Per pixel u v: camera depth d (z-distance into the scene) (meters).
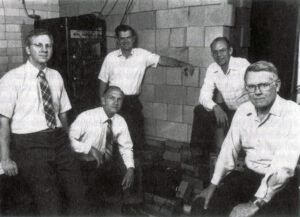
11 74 2.06
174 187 2.81
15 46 4.21
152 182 2.88
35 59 2.08
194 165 2.88
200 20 3.15
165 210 2.59
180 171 2.92
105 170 2.57
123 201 2.63
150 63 3.40
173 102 3.54
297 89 2.90
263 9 3.12
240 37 3.15
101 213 2.54
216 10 3.02
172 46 3.42
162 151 3.33
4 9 4.05
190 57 3.29
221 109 2.76
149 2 3.54
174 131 3.58
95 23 3.94
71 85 3.81
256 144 1.88
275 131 1.80
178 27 3.34
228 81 2.80
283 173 1.65
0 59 4.10
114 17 3.94
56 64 3.89
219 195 1.91
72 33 3.75
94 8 4.14
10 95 2.02
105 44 4.08
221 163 1.98
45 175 2.10
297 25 2.89
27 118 2.08
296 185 1.79
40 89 2.12
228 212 1.84
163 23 3.46
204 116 2.95
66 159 2.24
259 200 1.64
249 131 1.89
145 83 3.79
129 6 3.75
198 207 1.94
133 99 3.45
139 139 3.66
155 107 3.73
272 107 1.80
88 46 3.90
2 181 2.18
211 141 2.99
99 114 2.61
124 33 3.26
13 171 2.05
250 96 1.78
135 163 2.81
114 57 3.41
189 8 3.21
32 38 2.06
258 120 1.85
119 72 3.40
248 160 1.96
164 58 3.37
